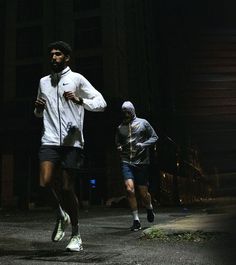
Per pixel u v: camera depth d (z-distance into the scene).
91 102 3.21
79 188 24.14
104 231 5.09
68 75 3.26
